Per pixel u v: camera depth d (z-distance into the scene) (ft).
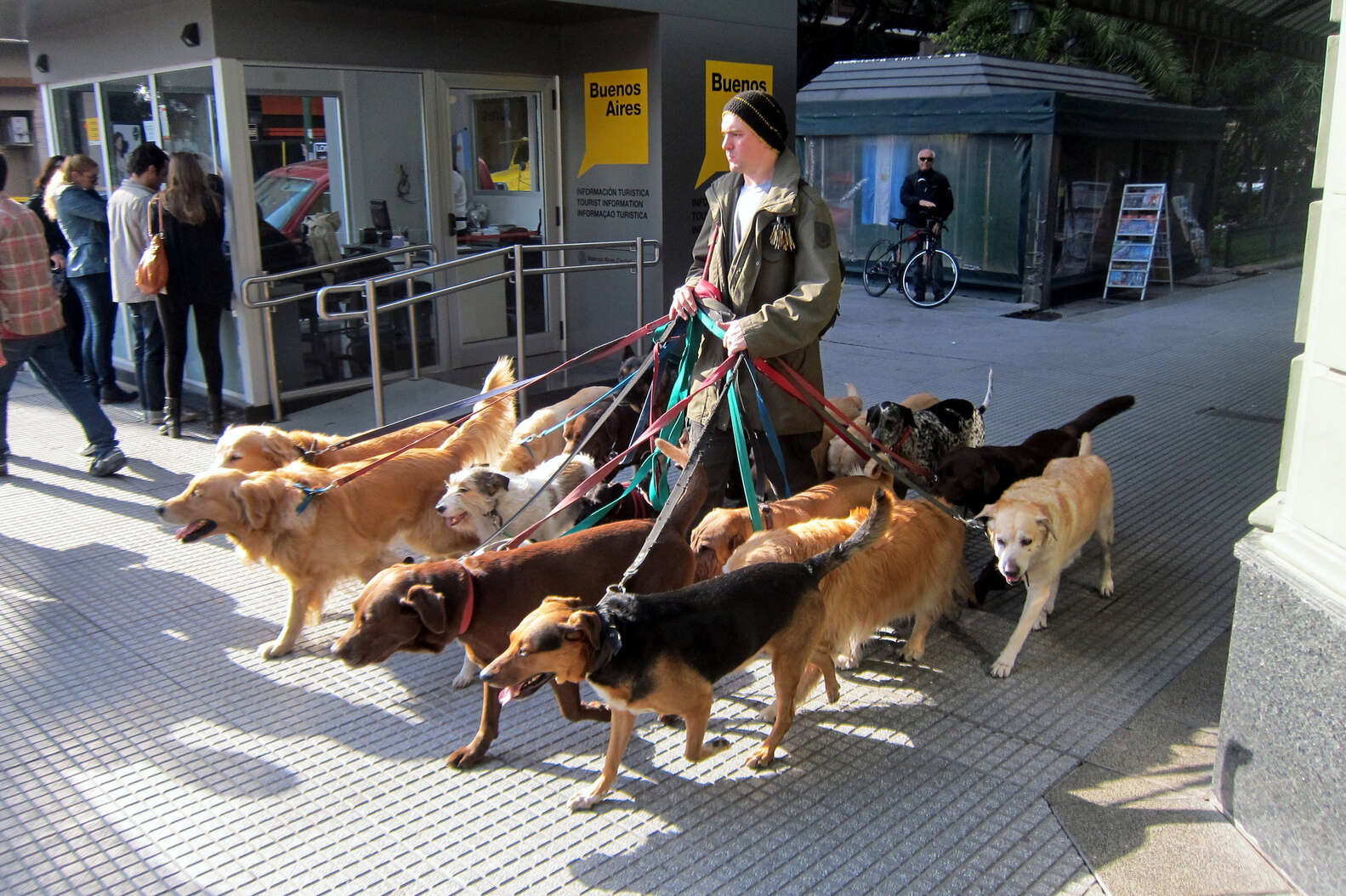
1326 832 8.71
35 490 20.39
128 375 29.60
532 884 9.37
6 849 9.91
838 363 32.65
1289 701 9.14
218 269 22.90
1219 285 53.98
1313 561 9.04
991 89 45.11
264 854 9.81
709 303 14.23
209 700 12.74
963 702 12.70
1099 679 13.26
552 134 29.14
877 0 37.35
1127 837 9.95
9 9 25.58
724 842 9.95
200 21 23.17
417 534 15.43
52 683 13.12
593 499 15.14
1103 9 41.32
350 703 12.70
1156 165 52.21
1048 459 17.21
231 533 13.60
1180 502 20.22
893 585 12.83
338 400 26.14
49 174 27.25
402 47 25.89
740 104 13.52
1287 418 10.36
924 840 9.96
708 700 10.43
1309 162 75.25
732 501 18.52
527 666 9.21
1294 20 52.16
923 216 44.32
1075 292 48.11
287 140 24.49
